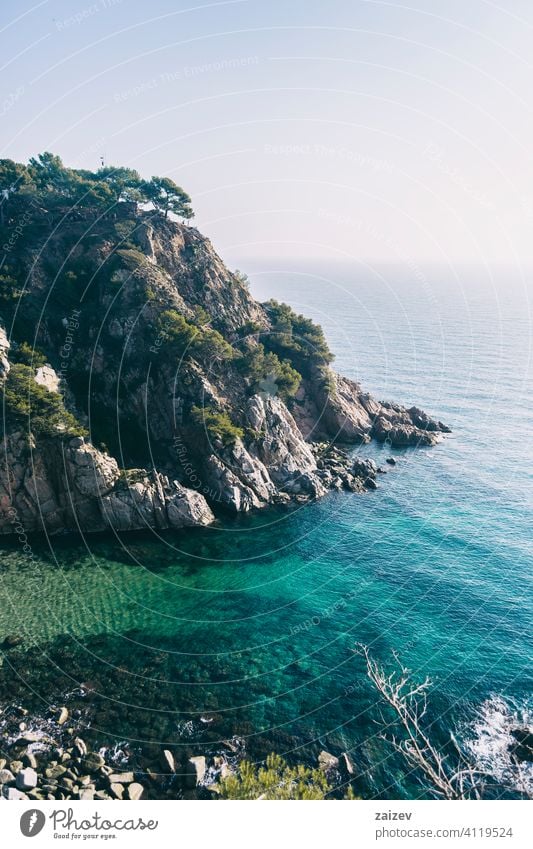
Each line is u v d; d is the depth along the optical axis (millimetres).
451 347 184250
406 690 46406
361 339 191125
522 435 113812
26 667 47312
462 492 87812
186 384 86375
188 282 108250
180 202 113250
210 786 36875
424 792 37000
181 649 51000
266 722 42844
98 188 107438
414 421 119938
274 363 98500
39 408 70438
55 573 61562
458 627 55156
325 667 49281
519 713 43844
